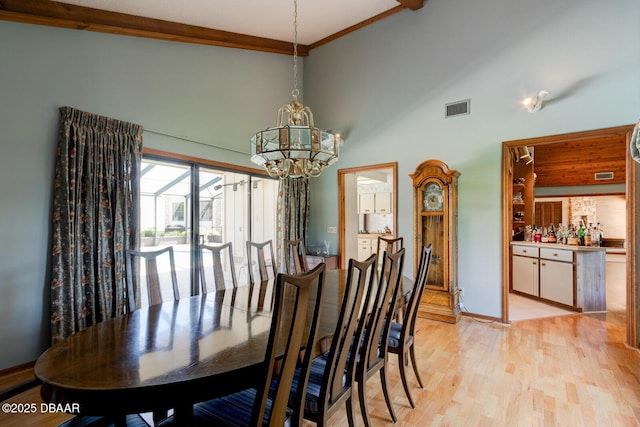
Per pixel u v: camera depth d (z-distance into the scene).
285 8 3.96
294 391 1.60
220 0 3.40
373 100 4.82
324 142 2.44
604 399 2.27
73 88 2.93
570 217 8.20
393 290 2.07
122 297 3.09
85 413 1.12
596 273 4.32
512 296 5.22
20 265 2.63
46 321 2.76
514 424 2.01
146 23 3.37
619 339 3.35
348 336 1.60
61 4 2.77
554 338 3.38
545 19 3.58
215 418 1.40
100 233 2.96
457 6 4.12
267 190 5.16
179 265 3.97
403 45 4.55
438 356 2.97
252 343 1.49
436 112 4.27
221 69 4.32
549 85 3.55
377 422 2.05
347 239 5.38
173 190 3.82
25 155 2.66
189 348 1.43
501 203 3.83
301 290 1.20
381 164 4.74
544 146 6.95
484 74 3.94
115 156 3.10
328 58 5.30
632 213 3.15
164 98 3.66
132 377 1.18
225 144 4.35
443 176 3.89
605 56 3.28
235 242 4.68
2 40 2.56
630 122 3.16
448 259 3.89
